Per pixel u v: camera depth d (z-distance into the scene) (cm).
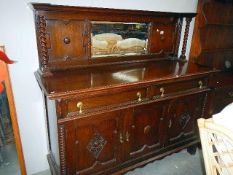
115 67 156
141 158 154
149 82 129
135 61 173
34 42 138
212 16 207
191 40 213
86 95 112
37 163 168
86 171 131
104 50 156
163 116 153
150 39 172
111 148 137
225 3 212
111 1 156
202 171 173
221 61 240
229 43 241
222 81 194
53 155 147
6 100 136
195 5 206
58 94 101
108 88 114
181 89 154
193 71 153
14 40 131
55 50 136
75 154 123
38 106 153
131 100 132
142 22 163
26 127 153
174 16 172
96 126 124
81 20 139
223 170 85
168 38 183
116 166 143
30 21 132
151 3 176
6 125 143
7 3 123
